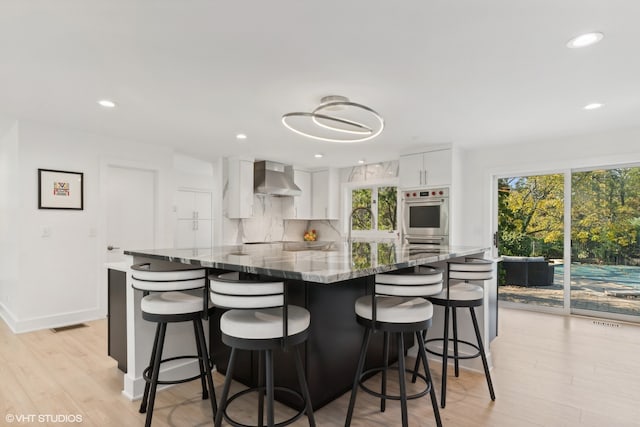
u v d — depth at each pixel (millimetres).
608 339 3463
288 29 1923
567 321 4109
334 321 2244
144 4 1688
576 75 2504
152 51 2160
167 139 4395
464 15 1791
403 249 2859
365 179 6164
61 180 3889
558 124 3727
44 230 3775
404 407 1749
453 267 2295
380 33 1963
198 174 6367
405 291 1858
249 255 2211
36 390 2379
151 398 1882
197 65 2350
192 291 2215
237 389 2395
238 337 1550
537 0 1665
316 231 6953
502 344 3322
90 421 2014
